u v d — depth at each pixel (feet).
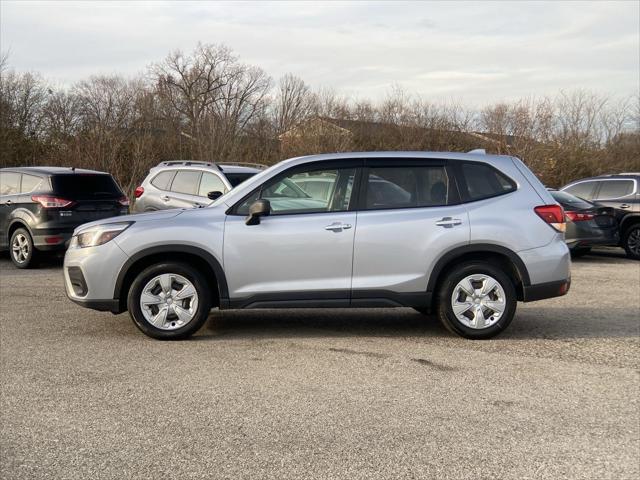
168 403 14.82
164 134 95.30
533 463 11.87
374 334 21.43
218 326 22.56
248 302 20.16
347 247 19.98
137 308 20.17
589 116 86.74
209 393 15.48
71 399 15.06
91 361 18.07
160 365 17.72
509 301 20.34
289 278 20.11
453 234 20.06
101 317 23.79
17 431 13.26
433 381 16.43
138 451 12.34
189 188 38.17
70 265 20.67
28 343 19.99
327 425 13.57
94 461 11.93
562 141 84.43
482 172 20.89
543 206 20.63
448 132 89.71
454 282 20.29
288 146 90.07
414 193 20.61
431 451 12.35
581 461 11.96
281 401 14.96
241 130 102.94
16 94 94.48
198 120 101.24
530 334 21.54
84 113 101.81
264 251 19.98
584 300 27.94
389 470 11.57
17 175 38.17
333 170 20.74
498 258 20.79
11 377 16.65
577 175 82.28
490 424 13.66
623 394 15.56
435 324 23.02
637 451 12.39
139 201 40.34
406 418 13.97
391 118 92.27
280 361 18.13
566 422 13.79
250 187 20.66
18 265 37.58
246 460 11.95
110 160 76.54
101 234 20.25
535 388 15.94
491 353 19.08
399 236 20.02
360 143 89.56
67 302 26.78
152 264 20.51
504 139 84.89
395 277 20.16
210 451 12.33
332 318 24.02
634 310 25.71
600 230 41.19
